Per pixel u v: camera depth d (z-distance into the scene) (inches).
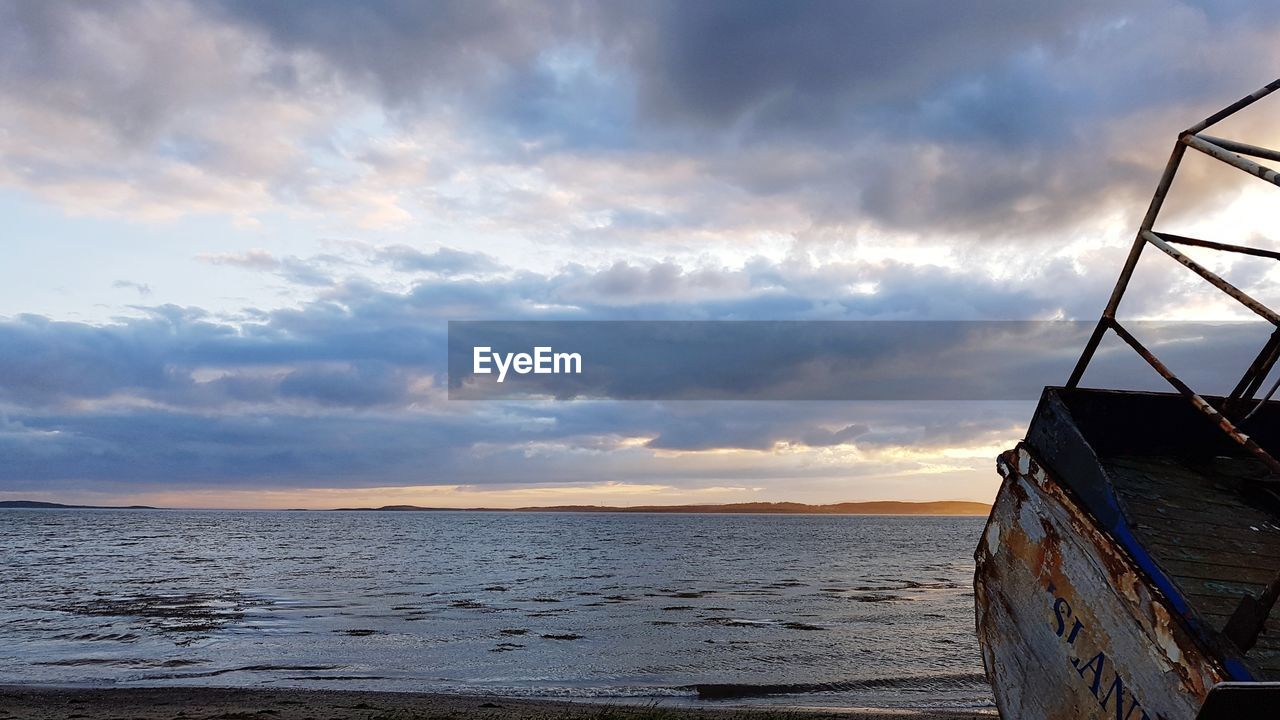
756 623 992.9
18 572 1856.5
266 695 531.2
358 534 4798.2
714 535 5039.4
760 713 472.1
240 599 1269.7
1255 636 154.3
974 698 566.3
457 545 3531.0
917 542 4047.7
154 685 597.6
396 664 706.2
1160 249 186.2
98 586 1502.2
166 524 6697.8
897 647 806.5
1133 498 205.6
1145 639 171.5
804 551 3139.8
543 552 2987.2
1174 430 232.8
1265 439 236.7
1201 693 157.3
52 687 572.1
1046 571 202.1
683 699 556.4
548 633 904.9
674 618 1043.3
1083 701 186.9
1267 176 146.1
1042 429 213.2
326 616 1055.6
